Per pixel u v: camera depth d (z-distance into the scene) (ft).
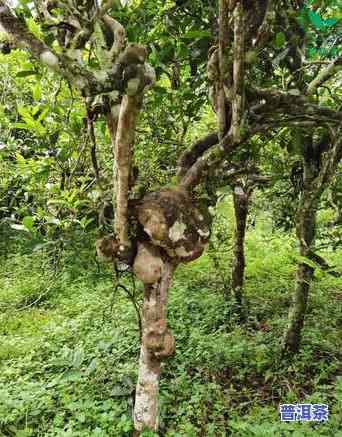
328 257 23.95
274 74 11.55
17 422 11.67
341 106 9.30
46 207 10.77
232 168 11.28
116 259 9.16
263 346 14.70
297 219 10.24
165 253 9.23
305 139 12.20
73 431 10.96
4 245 26.48
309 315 17.80
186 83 11.98
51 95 10.71
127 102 6.95
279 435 10.58
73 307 19.03
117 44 7.73
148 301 9.58
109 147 13.35
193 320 17.29
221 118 8.55
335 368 13.79
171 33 10.48
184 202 8.80
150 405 10.38
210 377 13.65
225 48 7.57
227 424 11.44
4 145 12.62
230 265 23.50
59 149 10.10
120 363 14.03
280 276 22.47
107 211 10.18
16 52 9.55
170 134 13.11
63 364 13.67
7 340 16.40
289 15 9.53
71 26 7.21
